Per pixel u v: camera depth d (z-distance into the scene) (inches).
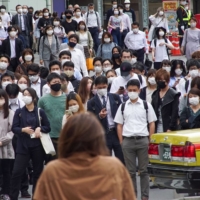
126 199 401.1
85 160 396.5
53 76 885.2
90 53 1678.2
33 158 844.0
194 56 1205.7
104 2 3186.5
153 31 1956.2
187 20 2343.8
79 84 993.5
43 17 2100.1
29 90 839.7
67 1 3125.0
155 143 805.2
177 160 772.0
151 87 981.8
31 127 837.2
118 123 857.5
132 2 3270.2
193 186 757.3
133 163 849.5
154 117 852.6
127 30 2030.0
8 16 2118.6
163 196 903.7
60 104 885.8
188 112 880.9
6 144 868.0
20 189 919.7
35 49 2196.1
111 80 1066.7
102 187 395.2
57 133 882.8
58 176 396.2
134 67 1108.5
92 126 395.9
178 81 1093.1
